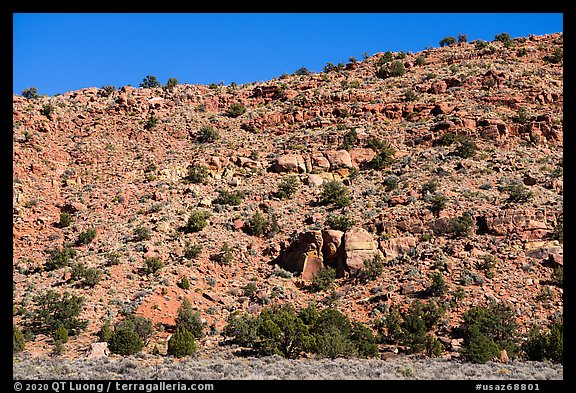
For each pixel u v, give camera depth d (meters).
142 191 63.47
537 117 67.94
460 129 67.81
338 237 50.62
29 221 58.31
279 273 50.41
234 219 57.19
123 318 42.38
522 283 44.06
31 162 69.00
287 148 70.81
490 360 32.91
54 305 42.03
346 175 64.88
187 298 46.09
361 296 45.69
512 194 52.38
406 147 67.75
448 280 45.03
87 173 69.00
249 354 35.69
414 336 36.94
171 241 53.84
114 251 51.81
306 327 36.06
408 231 51.19
